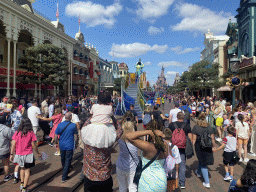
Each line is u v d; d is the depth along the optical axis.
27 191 4.35
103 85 55.59
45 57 18.91
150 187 2.46
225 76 25.98
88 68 44.75
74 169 5.91
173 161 3.00
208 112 11.60
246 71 18.45
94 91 48.19
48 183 4.89
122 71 86.88
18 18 20.81
